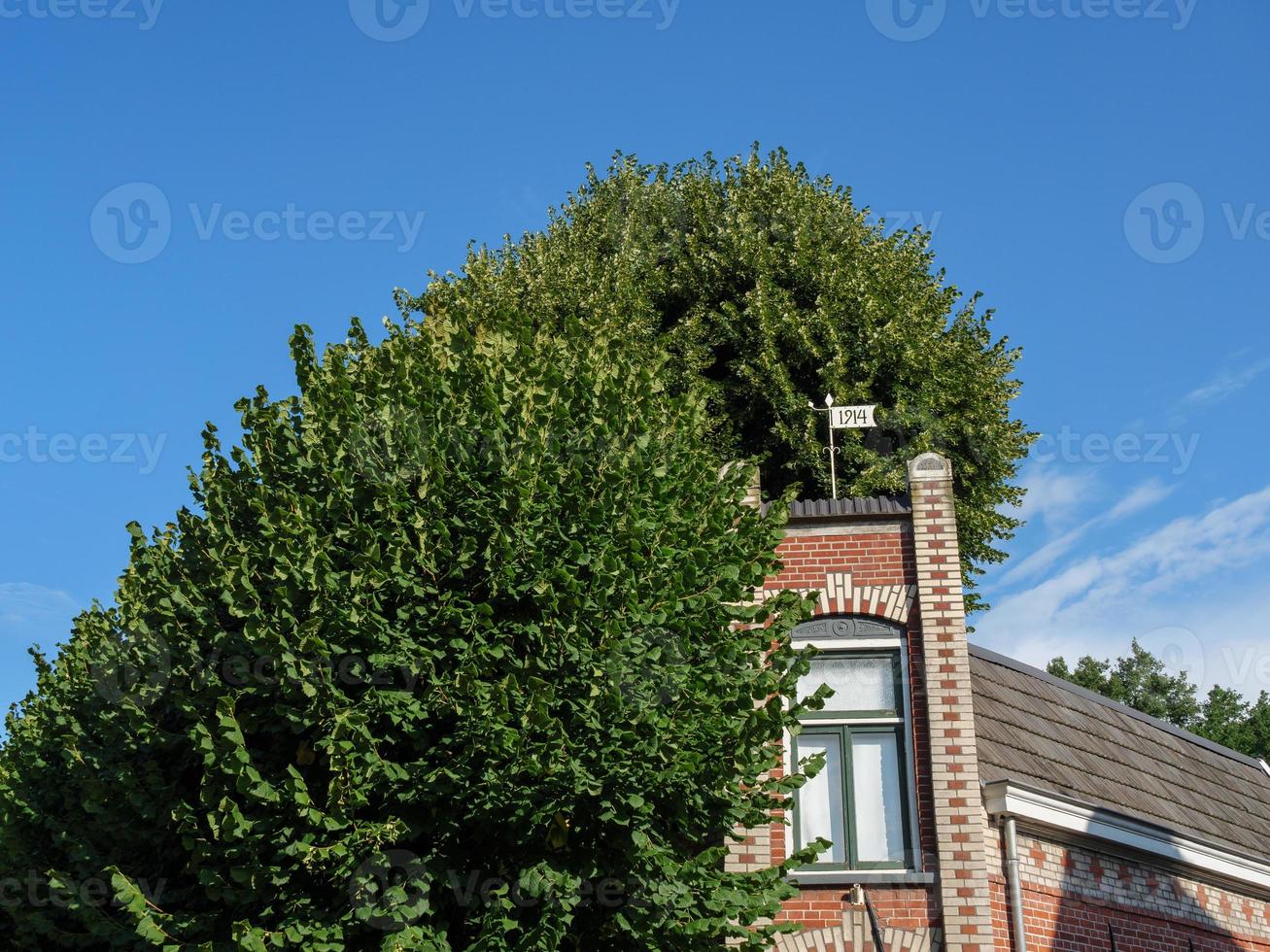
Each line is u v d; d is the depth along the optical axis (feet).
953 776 48.70
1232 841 65.26
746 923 40.81
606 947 40.06
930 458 53.42
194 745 38.52
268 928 37.52
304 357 45.34
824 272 92.53
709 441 88.58
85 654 49.96
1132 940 53.78
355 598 38.93
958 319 99.96
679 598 42.47
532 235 104.47
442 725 39.32
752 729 41.22
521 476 41.52
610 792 38.27
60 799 47.11
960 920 46.52
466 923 38.37
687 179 103.55
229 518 43.45
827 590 52.34
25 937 46.01
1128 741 67.82
